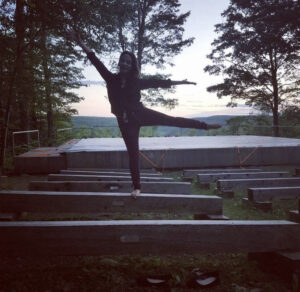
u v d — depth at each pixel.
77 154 9.84
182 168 10.49
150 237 2.81
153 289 2.66
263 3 24.44
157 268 3.07
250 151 10.72
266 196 5.83
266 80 25.05
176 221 2.93
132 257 3.38
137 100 3.20
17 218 4.05
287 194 5.89
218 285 2.76
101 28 11.62
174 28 23.33
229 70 25.94
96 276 2.86
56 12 10.11
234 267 3.15
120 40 21.89
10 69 11.38
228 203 6.31
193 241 2.84
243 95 26.02
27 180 8.82
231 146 10.78
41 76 14.75
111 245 2.79
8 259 3.16
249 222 2.94
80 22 10.62
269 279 2.87
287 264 2.79
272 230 2.90
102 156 9.88
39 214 5.09
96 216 5.03
